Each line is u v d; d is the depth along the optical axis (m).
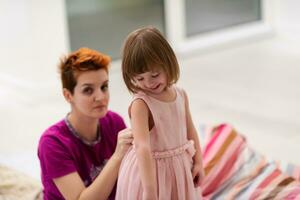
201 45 7.70
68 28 6.73
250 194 3.34
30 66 6.23
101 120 2.97
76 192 2.70
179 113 2.56
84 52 2.80
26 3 6.07
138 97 2.49
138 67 2.40
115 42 7.13
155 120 2.49
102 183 2.65
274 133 4.99
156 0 7.42
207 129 3.97
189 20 7.79
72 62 2.77
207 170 3.56
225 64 7.21
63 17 6.32
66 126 2.85
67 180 2.72
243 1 8.20
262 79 6.52
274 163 3.73
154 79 2.43
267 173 3.53
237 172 3.58
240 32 8.09
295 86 6.21
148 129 2.49
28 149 4.82
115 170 2.64
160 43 2.41
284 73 6.70
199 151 2.71
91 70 2.75
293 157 4.46
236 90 6.20
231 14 8.12
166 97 2.54
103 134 2.95
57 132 2.82
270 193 3.32
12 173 3.77
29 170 4.31
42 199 3.29
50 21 6.21
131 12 7.21
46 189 2.88
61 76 2.84
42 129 5.32
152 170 2.42
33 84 6.24
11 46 6.43
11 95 6.32
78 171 2.83
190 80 6.62
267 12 8.29
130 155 2.60
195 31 7.86
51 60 6.28
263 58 7.38
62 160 2.74
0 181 3.65
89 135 2.87
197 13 7.83
